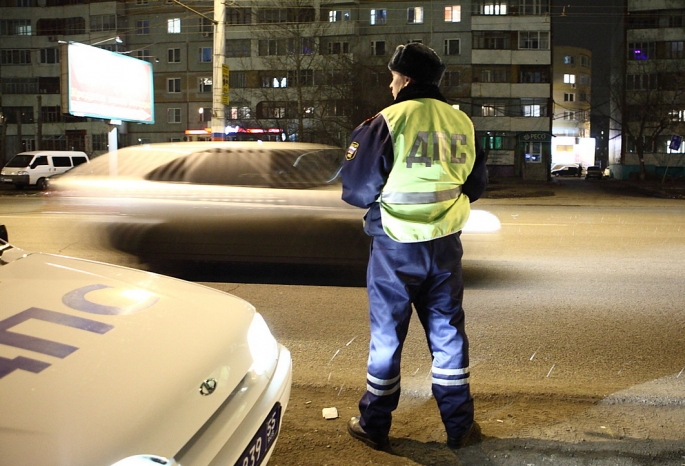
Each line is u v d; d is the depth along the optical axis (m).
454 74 49.03
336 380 3.79
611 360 4.27
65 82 25.30
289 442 2.94
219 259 6.21
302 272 6.58
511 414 3.29
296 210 6.01
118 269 2.64
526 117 49.28
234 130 35.44
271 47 47.69
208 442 1.74
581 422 3.19
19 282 2.26
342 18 47.78
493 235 6.87
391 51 44.69
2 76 54.03
